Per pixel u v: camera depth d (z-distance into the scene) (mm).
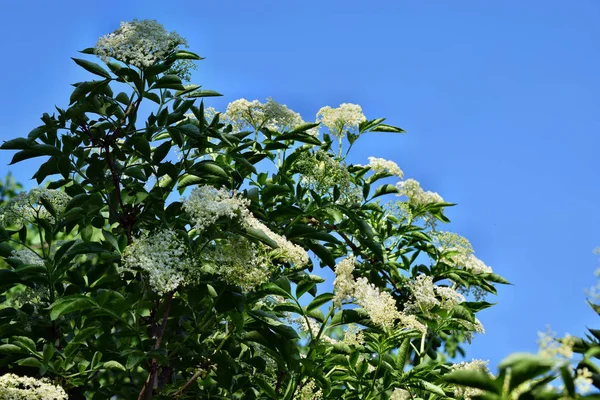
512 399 1931
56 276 4727
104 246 4785
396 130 6180
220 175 4684
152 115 4719
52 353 4105
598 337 2391
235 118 5930
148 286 4203
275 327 4320
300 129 5824
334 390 4758
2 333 4488
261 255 4336
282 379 4773
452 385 4578
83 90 4359
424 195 5980
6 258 4840
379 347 4562
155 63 4508
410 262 6129
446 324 5012
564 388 1831
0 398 3561
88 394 4672
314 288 5012
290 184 5762
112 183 4863
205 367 4402
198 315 4562
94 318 4355
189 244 4000
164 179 4945
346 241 6012
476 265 5910
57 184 5090
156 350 3992
